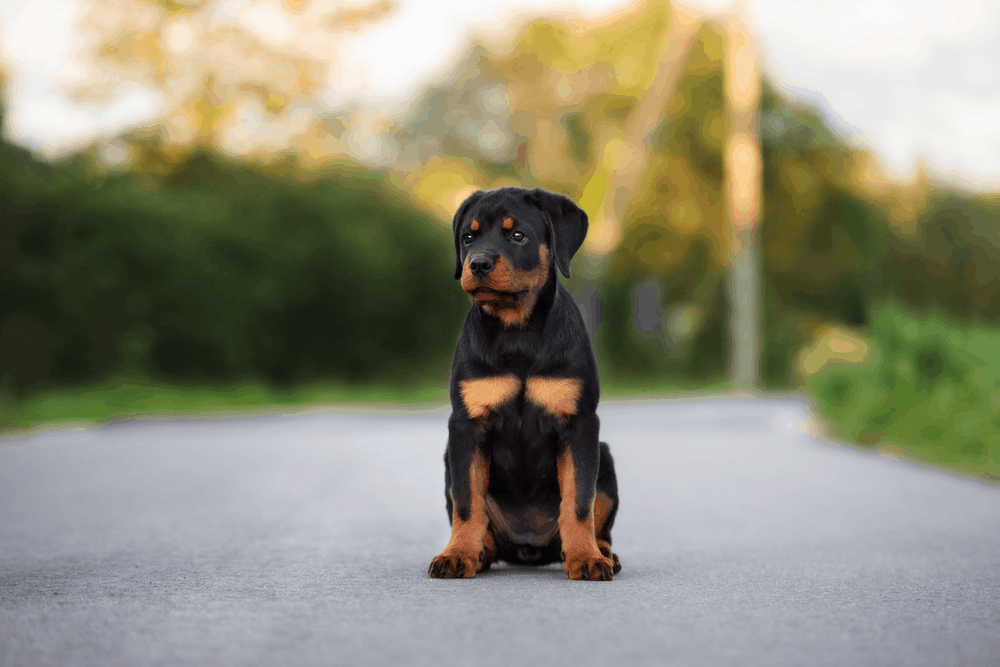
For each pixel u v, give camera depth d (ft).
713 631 10.01
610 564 13.46
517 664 8.74
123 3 86.38
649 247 109.09
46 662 8.86
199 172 84.23
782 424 50.96
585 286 98.78
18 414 52.13
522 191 14.89
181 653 9.15
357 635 9.83
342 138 99.09
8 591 12.39
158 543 17.08
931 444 34.71
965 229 122.52
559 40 111.24
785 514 21.36
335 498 24.04
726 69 103.76
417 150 111.86
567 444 13.89
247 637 9.76
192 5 90.27
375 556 15.60
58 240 65.31
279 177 82.48
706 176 109.50
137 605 11.40
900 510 21.83
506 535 14.71
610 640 9.61
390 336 80.79
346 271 77.20
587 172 112.88
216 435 45.21
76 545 16.88
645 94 100.27
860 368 43.47
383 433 46.09
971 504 22.82
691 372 106.52
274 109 95.61
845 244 111.34
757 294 89.15
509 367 13.92
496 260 13.66
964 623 10.43
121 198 68.28
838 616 10.77
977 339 39.22
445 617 10.69
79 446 39.73
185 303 68.95
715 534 18.52
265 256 74.74
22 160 68.33
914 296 119.03
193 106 91.15
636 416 56.44
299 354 77.25
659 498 24.44
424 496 24.39
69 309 64.44
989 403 33.96
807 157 109.60
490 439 14.16
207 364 70.95
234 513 21.35
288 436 44.50
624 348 105.91
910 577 13.51
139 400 60.75
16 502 23.45
